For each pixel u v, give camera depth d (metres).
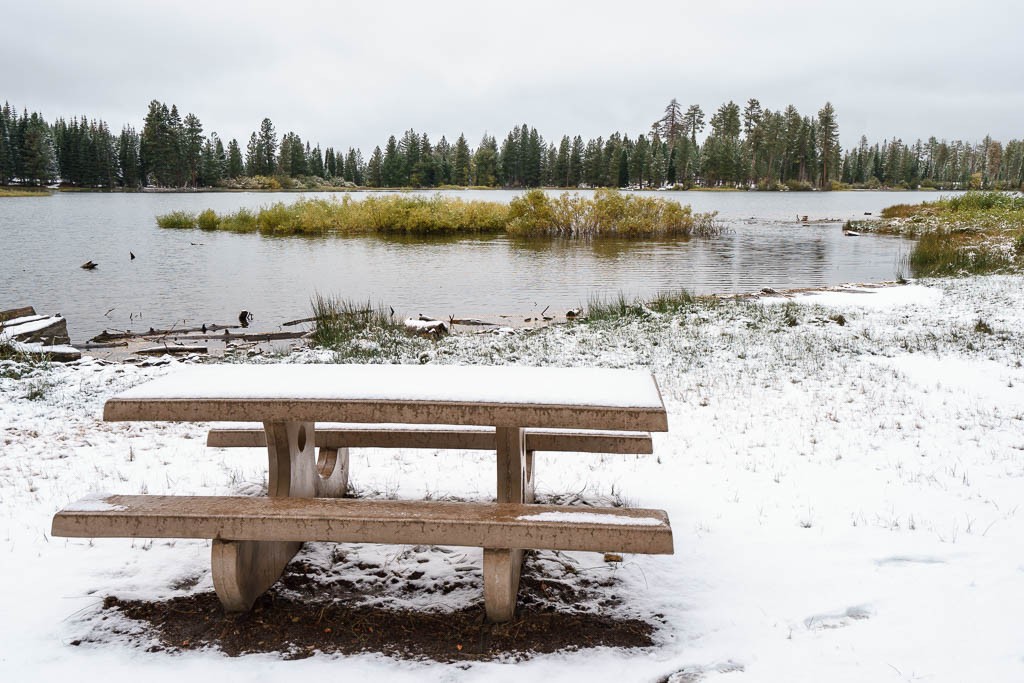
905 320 11.00
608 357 8.88
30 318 11.47
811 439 5.23
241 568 2.70
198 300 17.09
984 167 164.88
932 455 4.85
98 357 10.53
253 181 145.75
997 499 4.00
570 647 2.58
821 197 112.88
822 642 2.60
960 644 2.54
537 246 32.81
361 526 2.54
